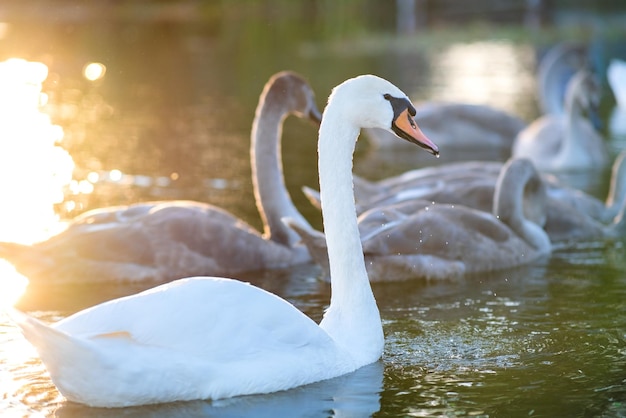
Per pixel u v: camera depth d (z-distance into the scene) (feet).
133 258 41.39
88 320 26.17
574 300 38.47
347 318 30.78
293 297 39.11
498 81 102.12
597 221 53.47
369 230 43.09
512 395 28.12
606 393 28.25
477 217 44.14
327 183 31.19
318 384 28.66
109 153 67.05
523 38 130.52
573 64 83.66
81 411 26.40
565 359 31.27
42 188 56.39
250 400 27.22
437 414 26.76
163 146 69.82
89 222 42.55
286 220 40.60
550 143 69.05
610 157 69.51
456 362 30.99
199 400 26.99
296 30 138.31
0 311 36.19
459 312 36.99
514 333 34.12
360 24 144.25
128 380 25.99
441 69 107.96
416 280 42.14
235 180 59.57
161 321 26.53
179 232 42.11
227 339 27.32
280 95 46.39
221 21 146.72
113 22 139.74
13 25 128.67
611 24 140.67
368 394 28.07
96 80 99.45
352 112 31.09
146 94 92.32
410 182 52.54
